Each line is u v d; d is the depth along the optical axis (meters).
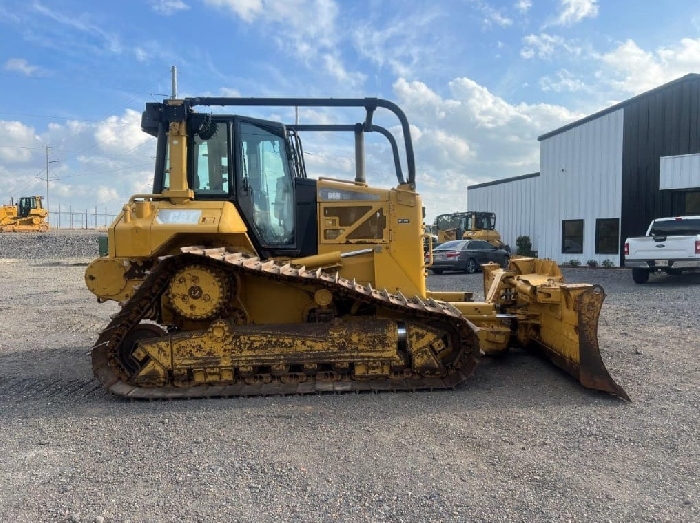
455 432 3.84
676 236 13.28
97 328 8.77
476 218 27.16
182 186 5.15
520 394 4.76
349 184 5.60
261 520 2.72
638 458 3.38
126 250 4.89
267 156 5.52
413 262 5.50
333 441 3.70
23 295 13.46
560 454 3.45
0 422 4.21
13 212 42.44
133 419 4.24
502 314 6.05
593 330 4.74
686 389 4.84
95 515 2.77
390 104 5.55
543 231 22.77
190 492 3.01
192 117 5.25
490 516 2.72
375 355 4.95
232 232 4.95
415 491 2.98
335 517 2.74
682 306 9.80
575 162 21.14
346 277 5.50
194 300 4.84
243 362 4.89
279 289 5.28
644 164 18.69
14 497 2.98
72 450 3.63
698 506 2.79
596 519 2.68
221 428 3.99
